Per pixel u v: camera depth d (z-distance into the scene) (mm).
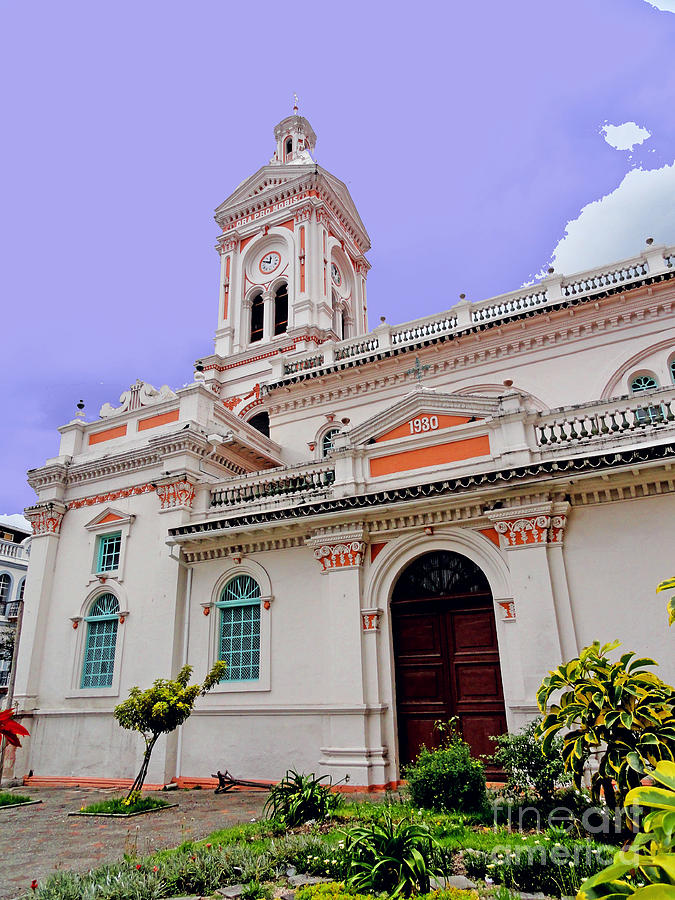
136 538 16250
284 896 5949
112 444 18453
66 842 8742
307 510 13188
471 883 5945
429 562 12805
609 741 6965
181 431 15961
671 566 10453
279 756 12695
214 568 14984
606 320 16203
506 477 11320
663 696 6969
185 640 14742
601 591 10820
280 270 27125
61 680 16000
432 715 11977
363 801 10078
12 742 10961
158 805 11008
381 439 13961
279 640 13531
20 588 34219
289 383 20422
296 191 27969
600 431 11773
